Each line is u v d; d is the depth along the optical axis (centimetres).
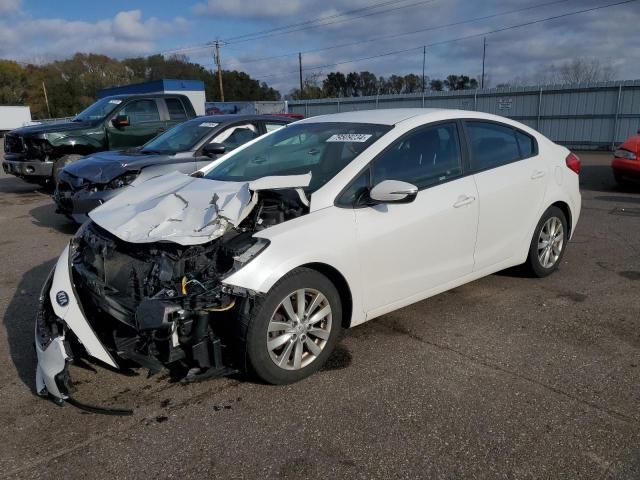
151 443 280
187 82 2462
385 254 367
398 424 294
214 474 257
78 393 329
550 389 328
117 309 303
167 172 651
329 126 436
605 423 293
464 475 254
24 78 8331
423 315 441
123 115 1013
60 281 312
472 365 359
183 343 305
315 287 335
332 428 291
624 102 2048
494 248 454
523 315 439
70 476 257
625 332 406
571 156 538
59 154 1009
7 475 257
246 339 312
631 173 1002
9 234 752
